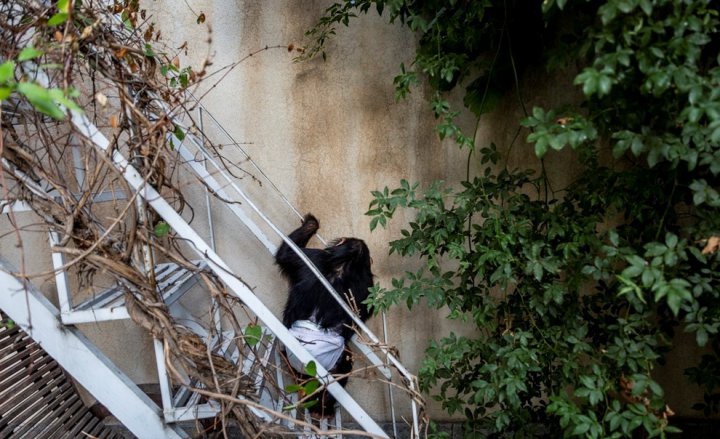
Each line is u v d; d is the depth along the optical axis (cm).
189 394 254
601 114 202
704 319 212
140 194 211
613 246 221
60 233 215
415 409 228
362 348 311
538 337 265
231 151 362
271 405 284
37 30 198
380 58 346
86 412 347
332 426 300
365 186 360
